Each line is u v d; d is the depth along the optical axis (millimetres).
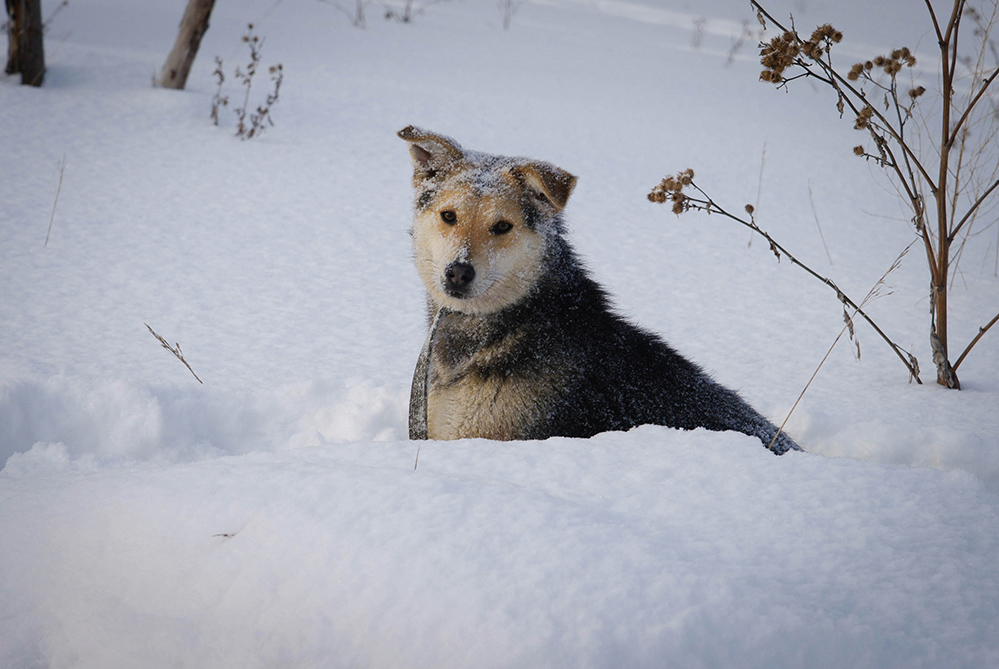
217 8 15625
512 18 18672
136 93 9773
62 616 2014
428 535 1962
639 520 2146
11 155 7703
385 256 6590
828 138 11164
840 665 1650
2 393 3701
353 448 2705
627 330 3797
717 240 7445
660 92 13273
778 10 21094
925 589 1847
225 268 6062
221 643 1866
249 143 8938
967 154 8781
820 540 2062
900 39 17266
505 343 3619
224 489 2248
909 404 4207
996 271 6777
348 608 1835
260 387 4266
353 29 15344
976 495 2312
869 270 6809
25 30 9336
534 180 3484
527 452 2654
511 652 1655
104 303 5254
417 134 3666
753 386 4523
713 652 1668
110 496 2332
